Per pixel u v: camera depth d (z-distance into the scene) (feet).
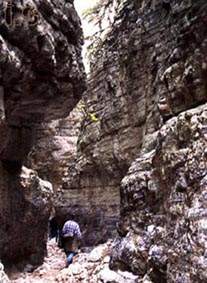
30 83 20.20
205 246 15.39
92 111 39.60
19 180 26.71
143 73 31.12
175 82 23.15
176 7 25.02
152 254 19.39
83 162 39.58
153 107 27.81
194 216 16.29
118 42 36.50
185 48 22.89
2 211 24.08
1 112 17.75
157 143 21.57
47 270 27.99
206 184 16.38
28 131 27.17
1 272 17.52
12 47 17.49
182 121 18.98
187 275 16.10
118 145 34.81
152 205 21.35
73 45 23.27
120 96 34.91
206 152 16.87
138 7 33.47
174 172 18.78
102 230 35.60
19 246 26.99
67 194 40.65
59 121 53.11
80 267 26.25
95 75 40.01
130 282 20.40
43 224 30.17
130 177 23.54
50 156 52.34
